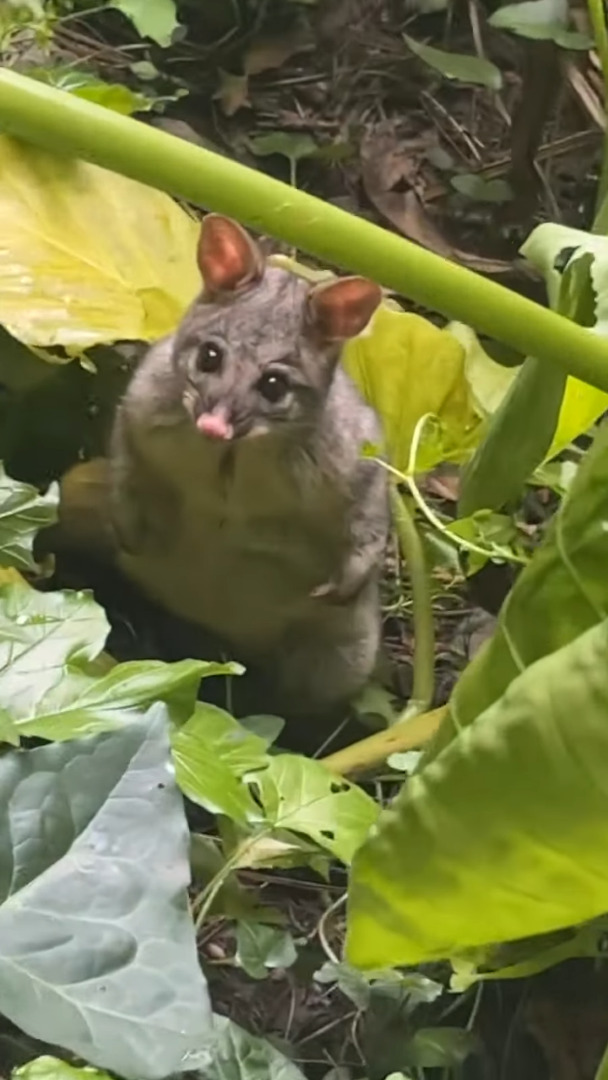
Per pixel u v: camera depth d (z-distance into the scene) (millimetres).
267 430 2242
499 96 2811
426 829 1377
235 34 2770
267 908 2074
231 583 2336
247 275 2285
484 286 1346
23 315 2221
